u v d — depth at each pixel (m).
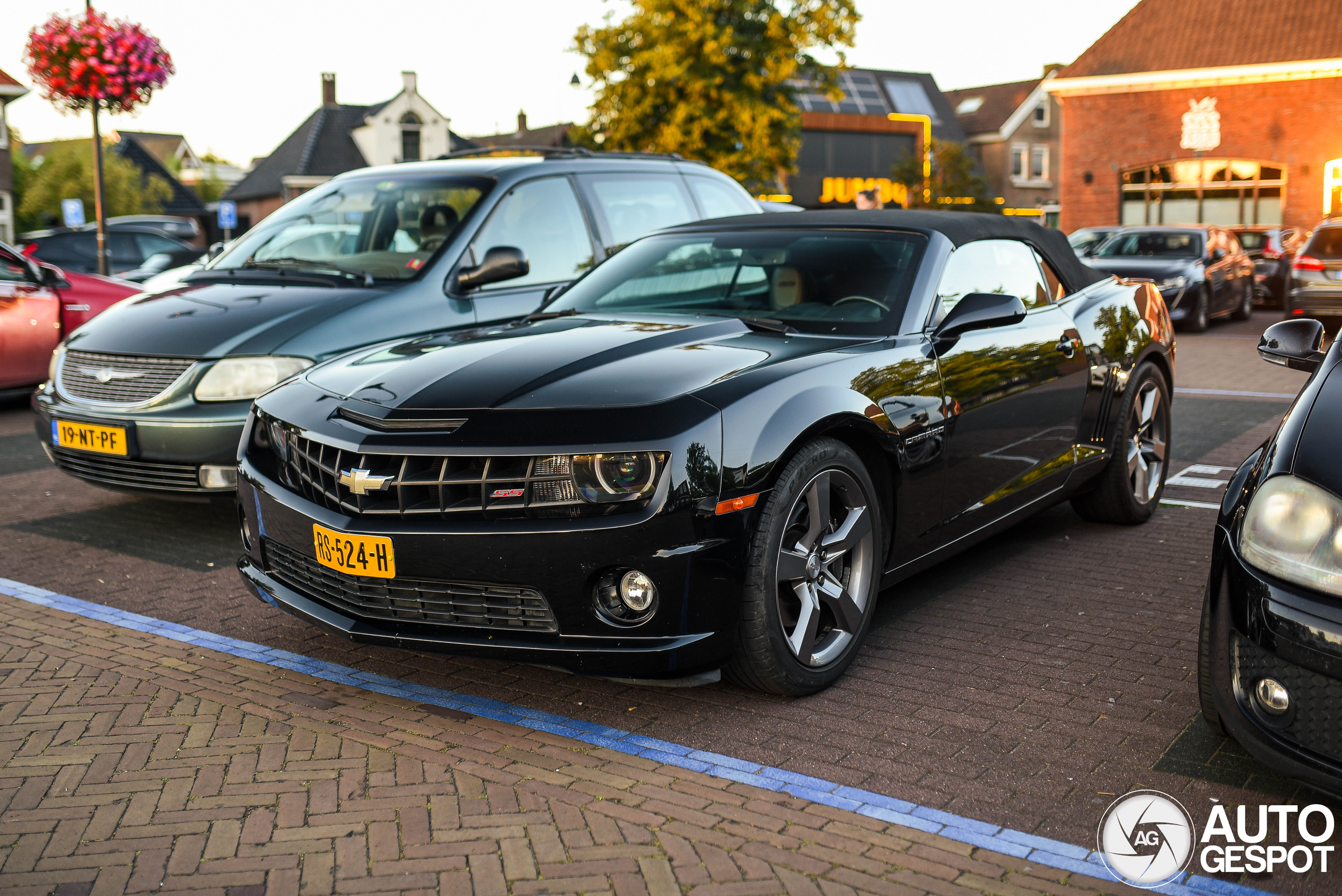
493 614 3.07
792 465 3.15
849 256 4.09
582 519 2.93
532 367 3.31
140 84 12.09
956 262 4.11
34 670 3.63
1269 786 2.79
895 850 2.50
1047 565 4.68
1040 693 3.36
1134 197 30.12
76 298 9.34
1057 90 30.50
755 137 23.33
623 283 4.39
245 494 3.63
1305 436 2.60
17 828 2.63
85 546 5.15
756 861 2.46
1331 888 2.36
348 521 3.15
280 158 50.19
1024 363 4.23
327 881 2.41
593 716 3.24
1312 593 2.41
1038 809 2.67
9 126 35.78
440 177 6.14
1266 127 27.86
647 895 2.34
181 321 5.15
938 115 50.59
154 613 4.21
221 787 2.82
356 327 5.13
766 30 23.66
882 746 3.01
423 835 2.59
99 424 4.98
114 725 3.20
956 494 3.89
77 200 29.75
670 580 2.94
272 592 3.52
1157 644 3.76
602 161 6.62
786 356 3.42
